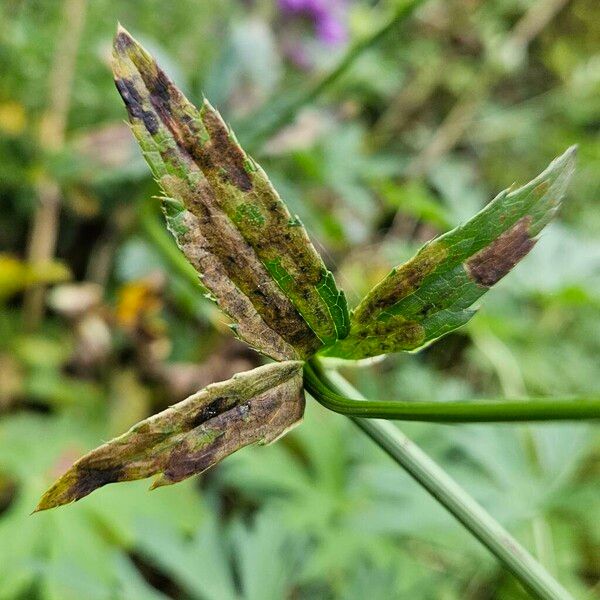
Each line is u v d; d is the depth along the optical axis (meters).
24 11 0.51
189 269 0.38
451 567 0.38
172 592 0.42
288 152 0.49
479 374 0.55
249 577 0.34
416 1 0.36
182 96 0.11
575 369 0.53
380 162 0.54
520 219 0.12
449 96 0.79
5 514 0.39
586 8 0.84
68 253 0.51
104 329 0.44
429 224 0.62
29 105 0.50
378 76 0.70
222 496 0.44
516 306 0.49
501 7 0.79
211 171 0.11
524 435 0.39
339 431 0.43
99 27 0.55
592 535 0.39
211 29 0.63
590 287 0.42
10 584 0.33
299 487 0.40
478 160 0.77
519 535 0.36
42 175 0.46
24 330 0.46
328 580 0.36
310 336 0.12
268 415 0.11
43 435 0.41
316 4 0.64
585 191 0.68
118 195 0.49
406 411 0.11
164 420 0.11
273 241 0.12
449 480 0.14
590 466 0.46
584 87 0.77
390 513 0.36
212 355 0.44
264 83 0.49
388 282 0.12
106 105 0.53
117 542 0.37
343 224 0.54
